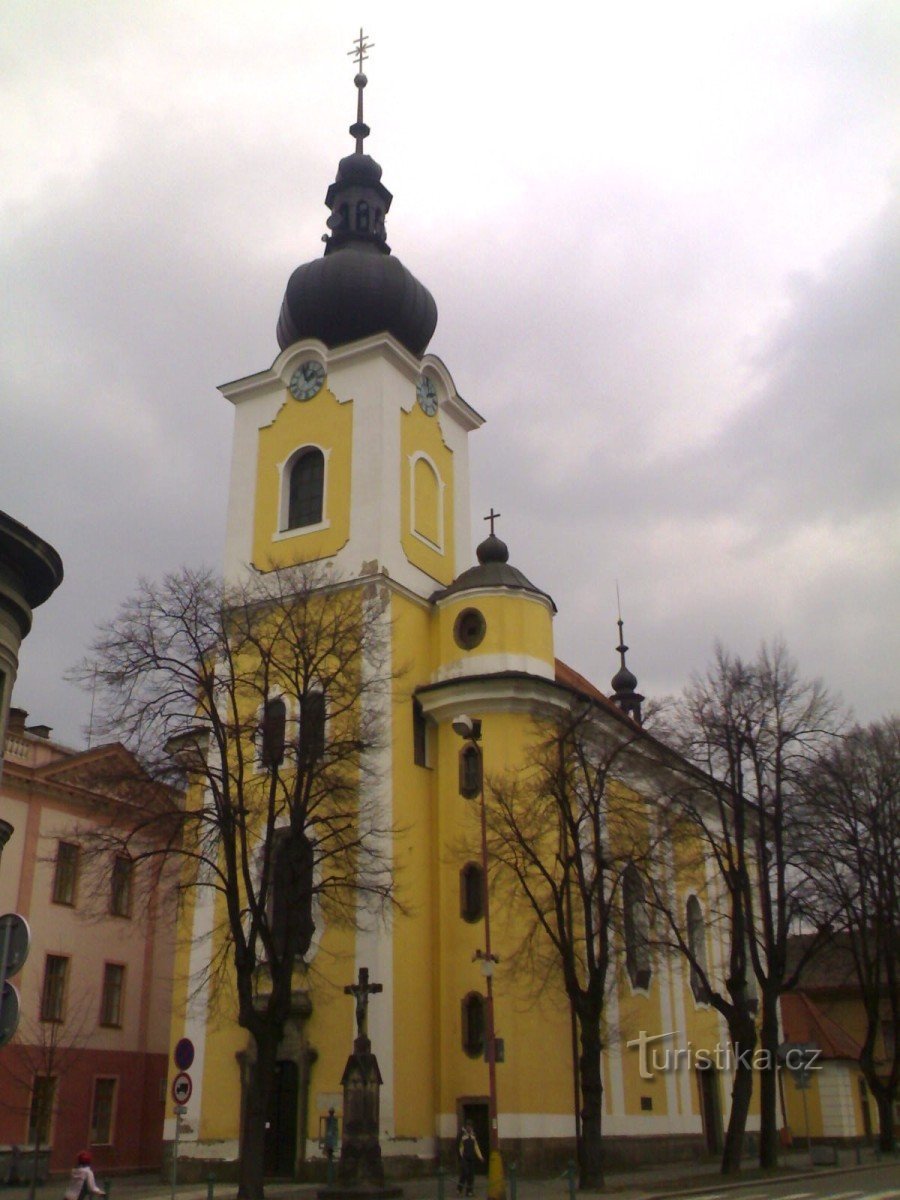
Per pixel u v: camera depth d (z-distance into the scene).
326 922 38.00
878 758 47.34
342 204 51.56
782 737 39.88
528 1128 36.25
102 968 46.25
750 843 52.03
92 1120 44.38
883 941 49.41
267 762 31.98
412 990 38.06
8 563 22.64
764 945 41.03
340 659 34.59
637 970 44.44
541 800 36.28
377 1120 30.36
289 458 46.66
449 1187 32.47
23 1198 33.44
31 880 43.59
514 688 40.41
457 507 49.56
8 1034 13.26
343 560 43.56
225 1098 38.19
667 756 40.12
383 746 34.72
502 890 38.16
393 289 48.28
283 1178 36.03
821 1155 41.94
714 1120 49.38
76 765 45.94
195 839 34.41
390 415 45.69
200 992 37.62
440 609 43.81
